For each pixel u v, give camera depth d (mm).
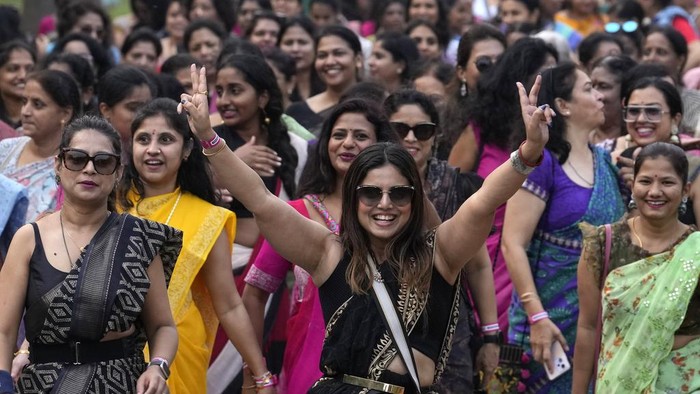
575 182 18922
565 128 19094
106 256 14047
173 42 34562
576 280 18875
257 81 21016
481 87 21422
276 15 31438
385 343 13734
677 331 16484
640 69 22031
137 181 17219
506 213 18750
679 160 17000
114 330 13992
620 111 23328
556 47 25297
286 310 20172
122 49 30234
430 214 16156
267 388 16672
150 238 14289
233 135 21297
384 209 13977
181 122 17109
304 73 29516
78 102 20688
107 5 51969
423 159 18297
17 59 25328
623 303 16594
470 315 17562
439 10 34125
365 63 30859
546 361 18219
